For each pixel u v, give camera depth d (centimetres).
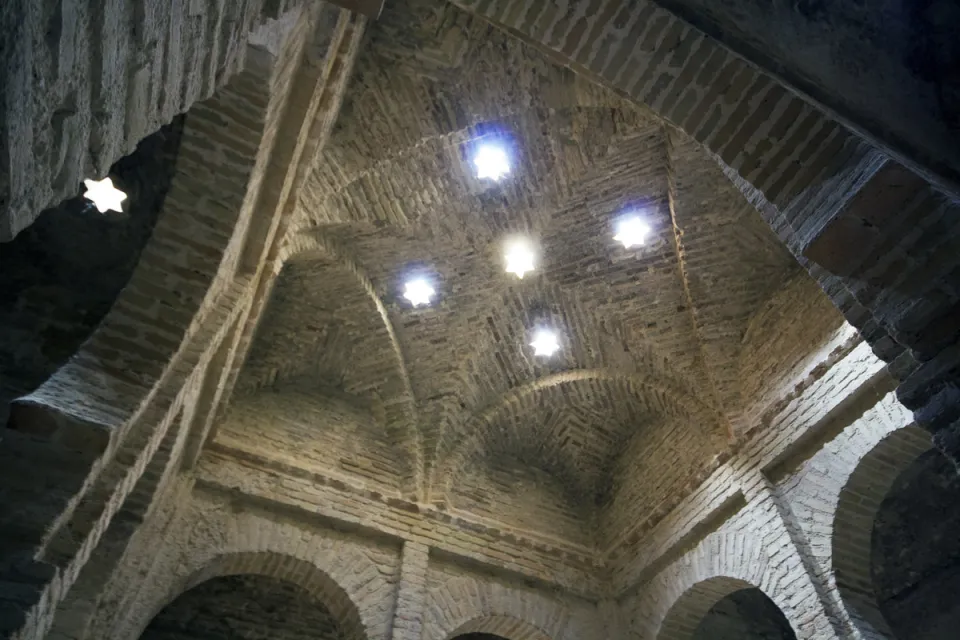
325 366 1059
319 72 671
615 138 923
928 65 422
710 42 405
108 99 234
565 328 1088
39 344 664
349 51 734
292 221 799
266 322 1004
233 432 930
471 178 954
